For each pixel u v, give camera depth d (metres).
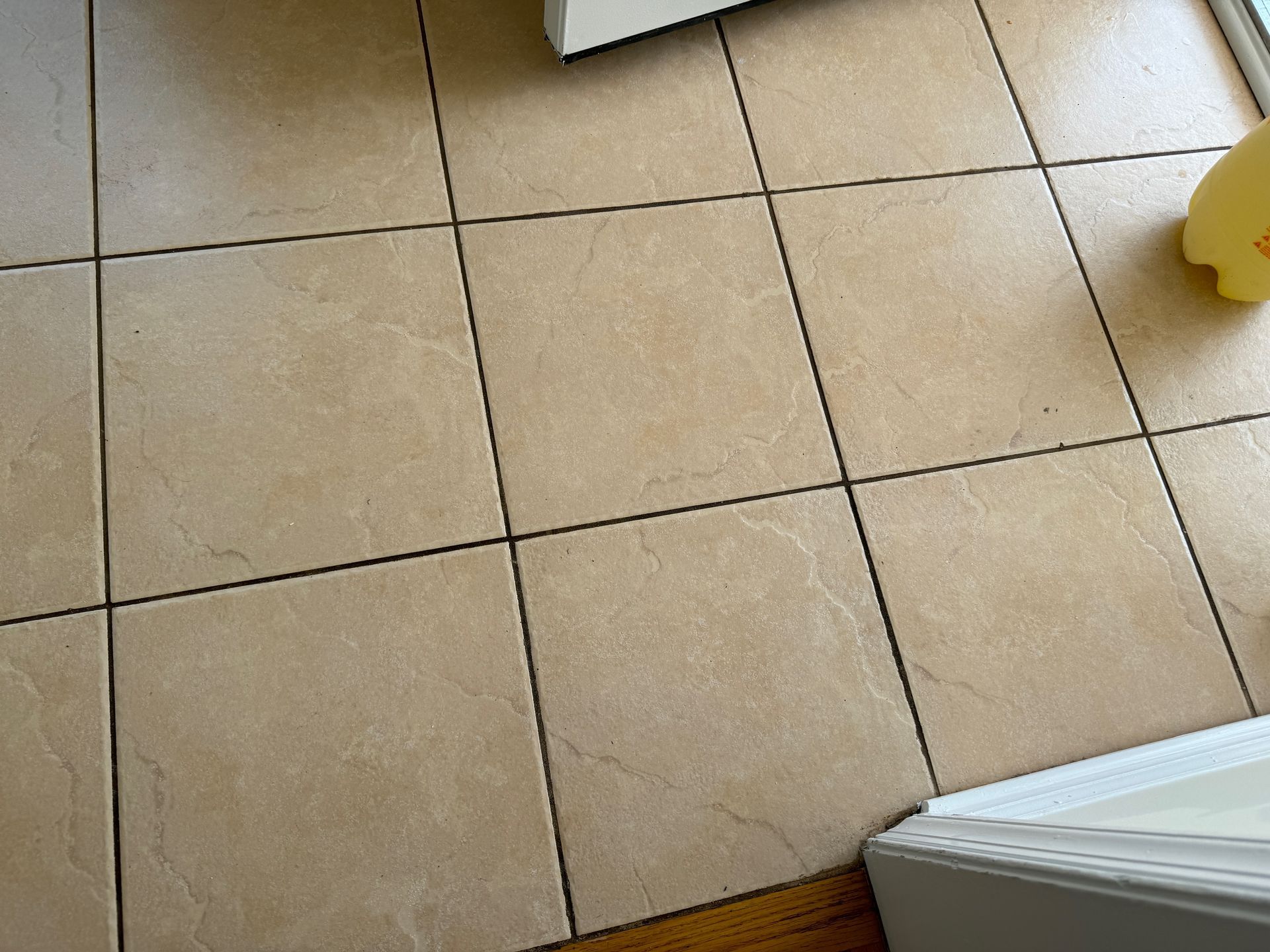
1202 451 1.02
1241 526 1.00
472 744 0.84
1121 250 1.11
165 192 0.99
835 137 1.11
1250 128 1.20
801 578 0.93
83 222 0.96
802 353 1.01
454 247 1.00
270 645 0.85
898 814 0.87
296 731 0.83
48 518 0.86
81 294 0.94
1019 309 1.06
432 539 0.90
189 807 0.80
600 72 1.10
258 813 0.81
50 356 0.92
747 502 0.95
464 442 0.94
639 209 1.05
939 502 0.97
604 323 1.00
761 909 0.83
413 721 0.84
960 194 1.11
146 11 1.06
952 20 1.20
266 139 1.02
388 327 0.97
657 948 0.82
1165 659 0.94
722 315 1.02
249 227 0.99
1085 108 1.17
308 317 0.96
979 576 0.95
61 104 1.01
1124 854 0.53
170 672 0.83
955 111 1.15
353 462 0.92
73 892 0.77
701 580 0.91
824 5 1.18
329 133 1.03
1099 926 0.51
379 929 0.79
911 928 0.78
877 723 0.89
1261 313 1.09
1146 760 0.86
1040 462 1.00
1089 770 0.86
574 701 0.87
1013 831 0.68
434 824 0.82
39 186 0.97
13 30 1.03
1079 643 0.93
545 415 0.95
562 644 0.88
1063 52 1.20
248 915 0.78
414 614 0.87
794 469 0.96
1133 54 1.21
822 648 0.91
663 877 0.83
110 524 0.87
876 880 0.83
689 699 0.88
